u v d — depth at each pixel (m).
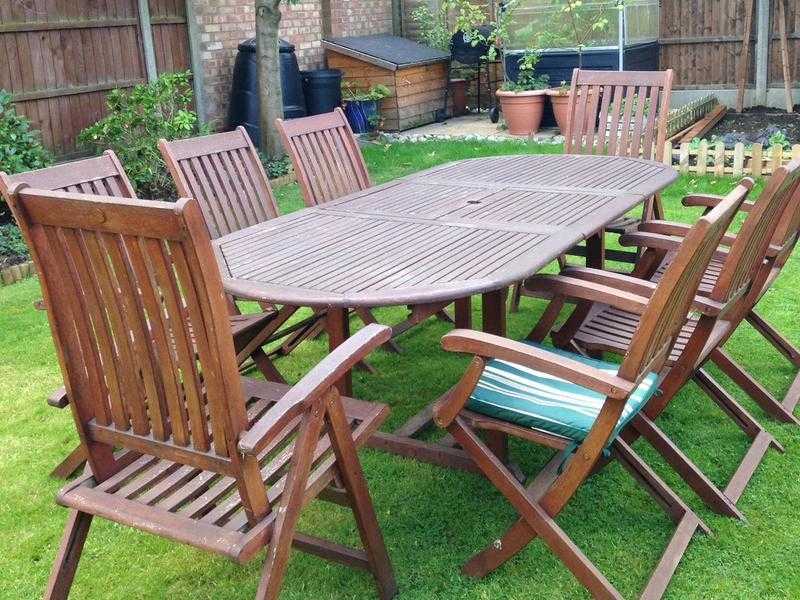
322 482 2.10
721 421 3.24
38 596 2.41
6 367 4.01
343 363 1.98
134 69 7.99
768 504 2.70
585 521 2.65
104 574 2.50
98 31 7.58
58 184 2.99
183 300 1.81
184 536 1.87
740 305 3.01
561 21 9.08
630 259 4.27
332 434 2.06
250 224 3.79
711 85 10.44
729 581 2.35
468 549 2.54
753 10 10.03
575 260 5.41
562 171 4.07
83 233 1.81
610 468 2.94
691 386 3.52
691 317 3.03
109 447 2.12
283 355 4.00
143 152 6.91
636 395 2.41
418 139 9.49
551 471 2.64
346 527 2.68
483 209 3.32
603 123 4.88
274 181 7.53
